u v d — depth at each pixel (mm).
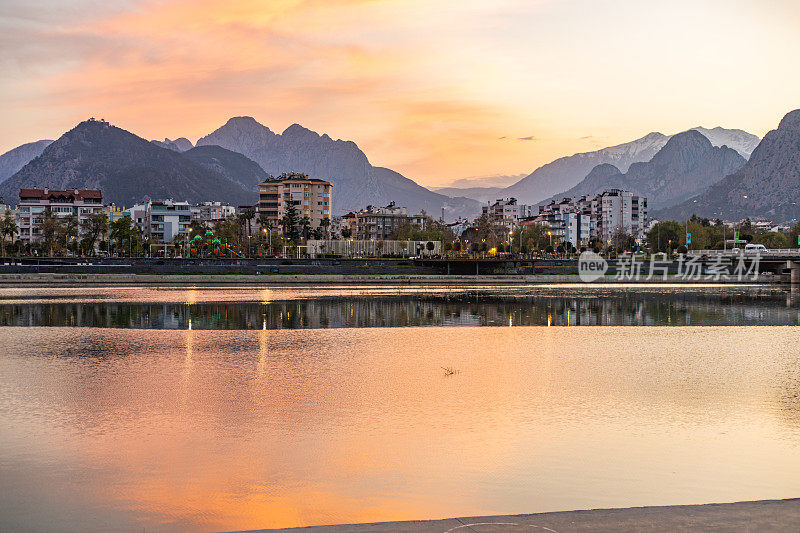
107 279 143750
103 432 29688
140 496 22047
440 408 34500
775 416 33188
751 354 53438
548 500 21844
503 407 34781
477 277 167750
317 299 105062
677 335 65438
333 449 27312
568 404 35531
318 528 13734
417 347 56312
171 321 74500
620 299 111688
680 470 24953
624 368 46594
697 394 38156
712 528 13352
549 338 62500
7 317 77500
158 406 34656
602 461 25969
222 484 23203
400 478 23922
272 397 36875
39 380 41375
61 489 22609
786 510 14539
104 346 56031
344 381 41469
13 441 28203
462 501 21766
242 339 60656
